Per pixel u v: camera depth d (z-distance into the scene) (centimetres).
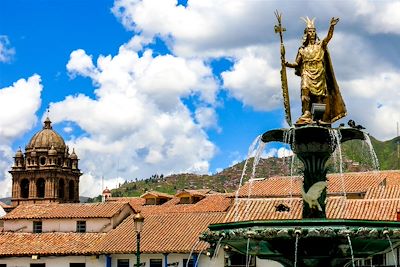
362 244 1823
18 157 14562
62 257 6359
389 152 15725
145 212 7700
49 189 14350
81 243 6462
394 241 1830
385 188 6106
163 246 5869
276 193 6656
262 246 1883
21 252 6431
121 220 7038
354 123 1967
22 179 14512
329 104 1970
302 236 1736
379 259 4903
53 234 6781
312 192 1947
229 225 1848
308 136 1917
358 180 6562
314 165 1956
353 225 1745
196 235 5950
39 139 14675
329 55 1955
